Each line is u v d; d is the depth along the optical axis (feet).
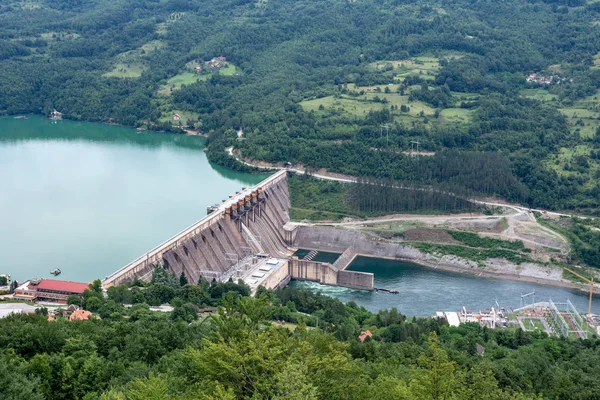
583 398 524.93
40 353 511.40
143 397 364.99
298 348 378.32
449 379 399.85
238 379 364.17
